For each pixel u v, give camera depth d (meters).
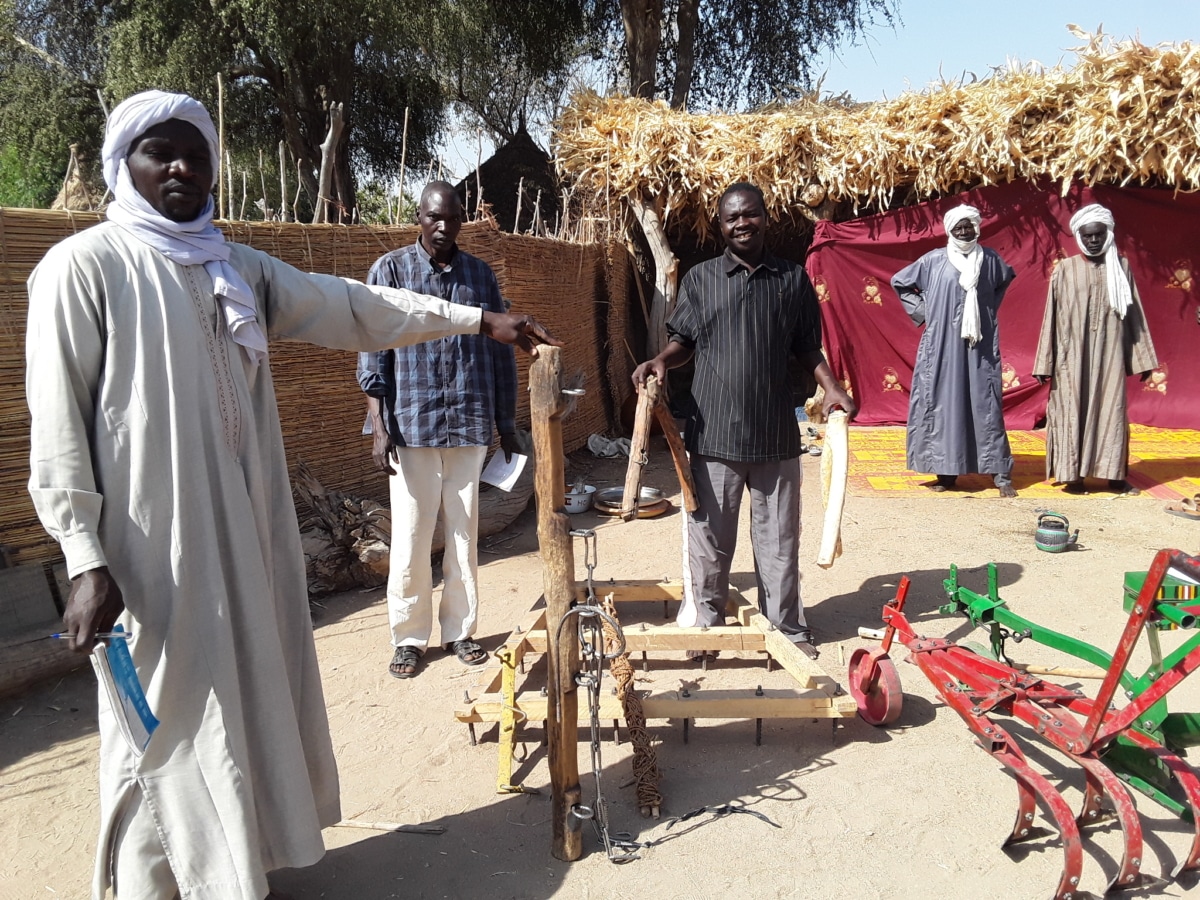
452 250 4.09
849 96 9.66
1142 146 8.09
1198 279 9.01
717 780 3.24
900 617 3.49
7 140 15.94
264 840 2.36
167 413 2.13
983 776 3.21
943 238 9.19
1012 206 9.05
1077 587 5.05
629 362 11.15
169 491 2.14
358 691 4.02
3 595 4.14
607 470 8.48
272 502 2.47
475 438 4.04
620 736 3.55
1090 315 6.80
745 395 3.91
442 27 14.26
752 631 3.95
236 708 2.24
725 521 4.10
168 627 2.15
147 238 2.16
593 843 2.89
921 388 7.09
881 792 3.13
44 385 2.01
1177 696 3.73
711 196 9.37
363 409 6.31
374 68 15.34
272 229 5.43
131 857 2.23
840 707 3.36
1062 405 7.00
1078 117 8.14
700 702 3.34
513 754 3.43
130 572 2.12
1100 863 2.72
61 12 15.01
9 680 3.97
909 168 9.05
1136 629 2.46
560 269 8.56
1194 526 6.20
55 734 3.72
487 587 5.31
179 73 13.05
